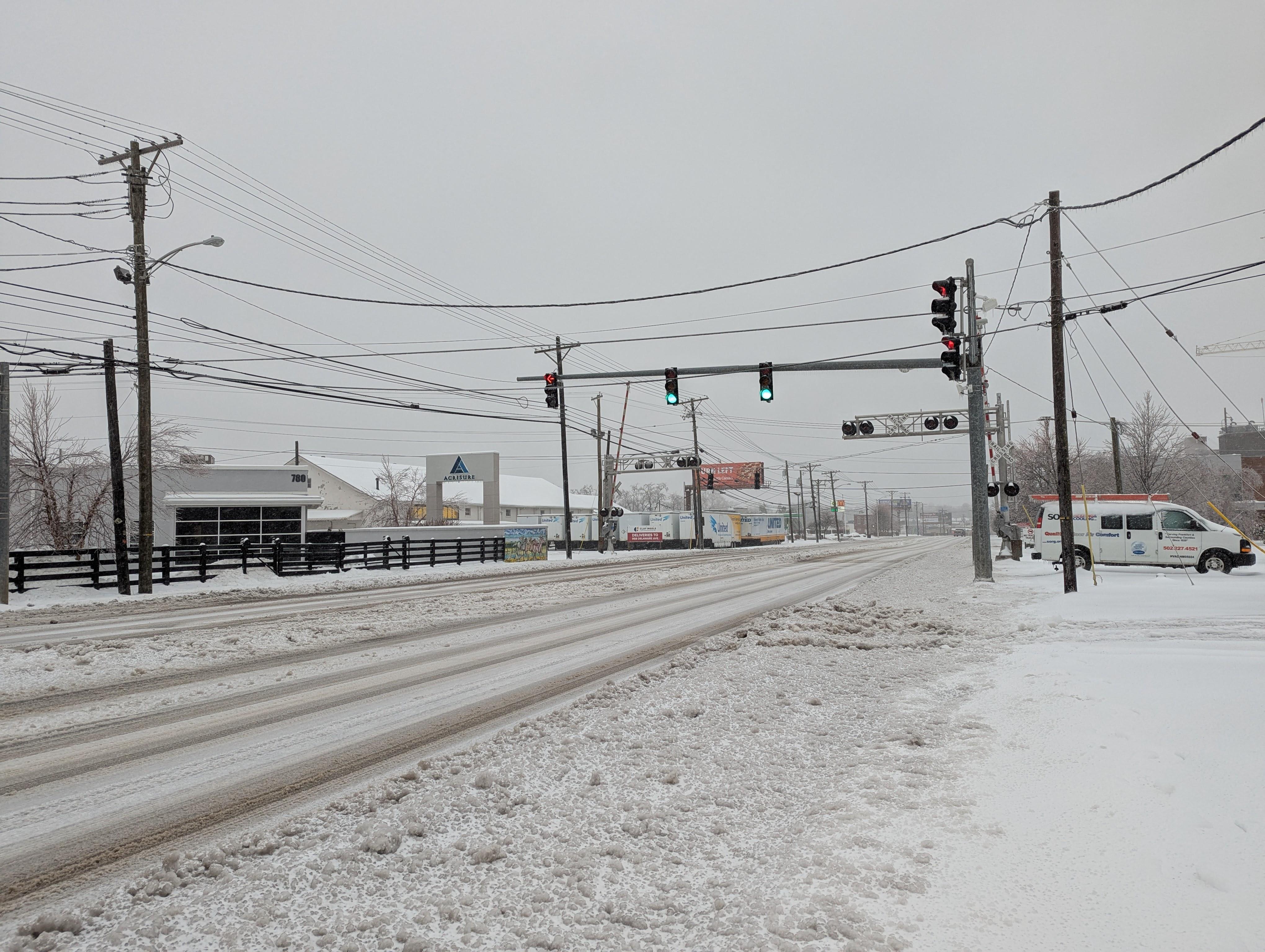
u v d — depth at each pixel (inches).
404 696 332.5
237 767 235.1
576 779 214.2
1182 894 133.9
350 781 220.5
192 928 136.1
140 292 861.2
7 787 218.1
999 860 152.6
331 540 1261.1
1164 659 338.6
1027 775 200.4
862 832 170.9
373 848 167.8
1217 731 217.9
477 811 190.7
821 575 1099.3
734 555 1851.6
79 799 207.5
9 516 757.3
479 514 3284.9
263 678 374.0
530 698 324.2
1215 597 590.9
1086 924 126.8
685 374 889.5
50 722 292.2
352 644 479.5
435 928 135.2
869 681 343.9
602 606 699.4
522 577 1109.7
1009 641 448.1
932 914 132.9
